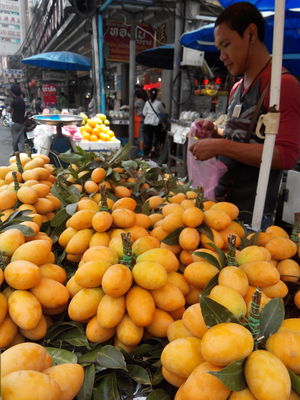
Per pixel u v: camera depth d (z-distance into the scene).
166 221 1.26
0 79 47.59
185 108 6.68
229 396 0.72
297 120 1.90
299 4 2.62
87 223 1.30
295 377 0.70
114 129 8.56
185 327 0.91
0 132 16.06
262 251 1.11
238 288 0.92
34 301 0.95
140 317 0.92
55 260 1.40
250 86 2.10
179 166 6.01
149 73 10.89
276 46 1.47
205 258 1.06
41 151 3.99
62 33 12.76
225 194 2.29
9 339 0.93
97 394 0.90
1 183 1.85
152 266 0.98
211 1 6.05
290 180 3.48
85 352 1.03
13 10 56.19
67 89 16.12
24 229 1.23
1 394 0.62
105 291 0.94
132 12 6.25
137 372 0.94
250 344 0.71
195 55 6.07
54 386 0.66
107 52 7.05
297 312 1.11
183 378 0.80
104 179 1.94
